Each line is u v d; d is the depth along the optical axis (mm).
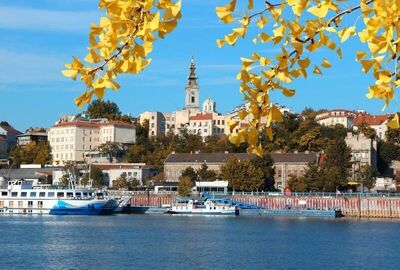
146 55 5406
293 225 123312
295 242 92438
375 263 71875
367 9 5500
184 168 197000
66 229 109625
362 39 5504
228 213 153625
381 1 5406
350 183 166125
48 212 141875
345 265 70500
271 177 173125
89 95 5586
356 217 148625
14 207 142250
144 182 199750
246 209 155750
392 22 5387
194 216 149625
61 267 68188
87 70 5535
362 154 194625
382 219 143000
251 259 74500
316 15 5676
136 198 169250
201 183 169625
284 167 187000
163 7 5301
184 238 97188
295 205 155875
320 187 164125
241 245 88438
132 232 105812
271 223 128375
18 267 67875
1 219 129125
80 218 135000
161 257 75812
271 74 6262
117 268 67562
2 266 68438
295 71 6215
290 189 166750
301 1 5762
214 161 195250
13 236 97375
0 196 142500
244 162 169750
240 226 120188
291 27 5938
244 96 6383
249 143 6621
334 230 111750
